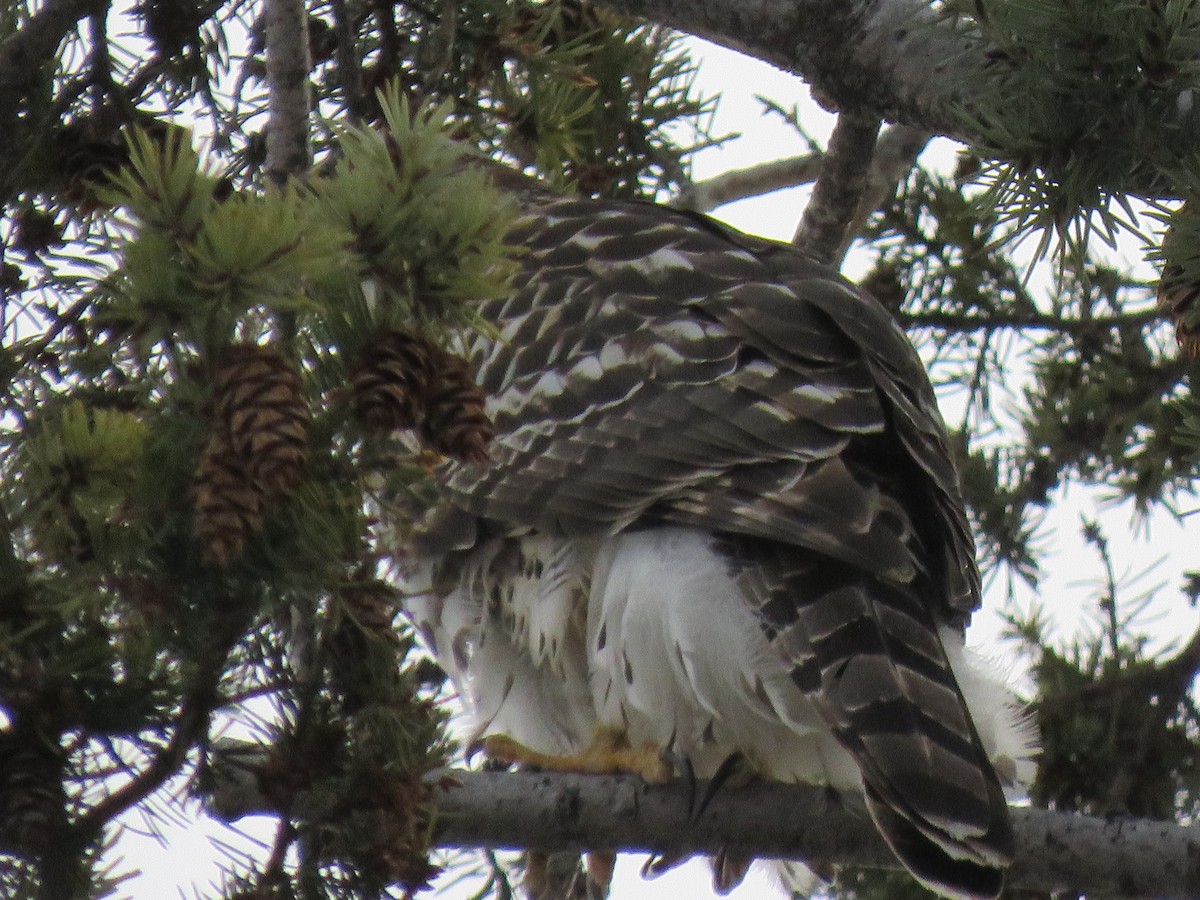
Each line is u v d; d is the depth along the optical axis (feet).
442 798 26.13
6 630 20.48
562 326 29.53
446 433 19.95
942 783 23.91
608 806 26.48
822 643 25.13
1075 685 37.76
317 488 19.97
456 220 19.93
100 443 20.30
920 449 27.61
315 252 18.81
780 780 27.53
